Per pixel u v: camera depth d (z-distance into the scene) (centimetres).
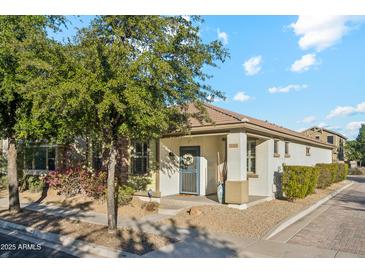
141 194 1221
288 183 1273
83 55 701
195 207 1035
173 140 1365
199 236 764
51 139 1287
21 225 893
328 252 654
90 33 720
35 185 1498
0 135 1123
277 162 1422
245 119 1041
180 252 649
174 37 730
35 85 699
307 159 1978
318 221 966
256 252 652
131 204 1138
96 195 1239
